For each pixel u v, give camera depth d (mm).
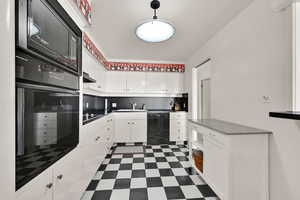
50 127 993
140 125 3850
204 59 2936
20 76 705
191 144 2424
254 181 1451
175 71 4188
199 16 1981
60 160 1145
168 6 1769
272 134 1449
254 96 1674
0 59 598
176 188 1921
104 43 2881
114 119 3779
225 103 2232
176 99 4473
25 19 714
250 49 1736
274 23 1429
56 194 1078
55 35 1021
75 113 1417
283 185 1339
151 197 1746
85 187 1697
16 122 692
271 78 1462
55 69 1031
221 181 1538
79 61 1479
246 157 1442
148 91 4117
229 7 1794
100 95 3633
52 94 1019
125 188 1920
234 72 2025
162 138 3893
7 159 625
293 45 1258
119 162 2727
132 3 1714
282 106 1351
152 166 2557
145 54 3582
